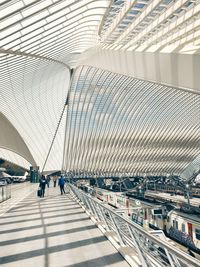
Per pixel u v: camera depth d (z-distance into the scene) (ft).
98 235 30.25
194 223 49.78
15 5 38.60
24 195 93.50
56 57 82.33
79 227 35.06
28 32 47.91
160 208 64.18
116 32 56.39
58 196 86.53
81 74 136.77
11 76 79.77
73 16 49.70
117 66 61.16
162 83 41.50
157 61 42.93
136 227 16.74
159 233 35.58
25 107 123.03
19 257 22.82
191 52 35.81
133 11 46.62
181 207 74.79
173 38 40.47
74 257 22.31
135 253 21.86
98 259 21.50
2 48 52.16
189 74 35.42
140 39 49.98
